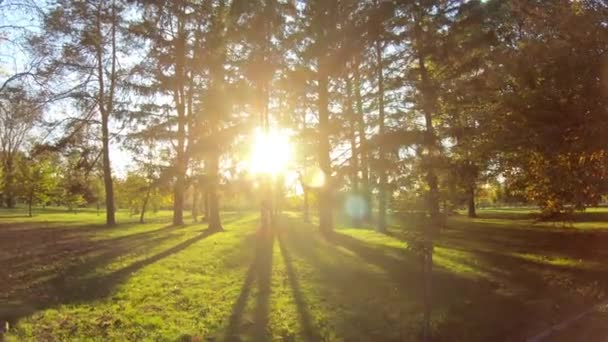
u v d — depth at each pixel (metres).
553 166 11.59
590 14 10.06
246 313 7.80
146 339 6.47
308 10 19.25
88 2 25.19
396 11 18.06
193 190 28.30
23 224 30.41
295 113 24.19
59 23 20.34
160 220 37.09
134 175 34.50
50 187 45.16
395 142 14.85
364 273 11.17
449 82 18.05
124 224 30.30
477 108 14.06
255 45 21.14
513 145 11.54
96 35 25.30
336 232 20.50
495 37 16.14
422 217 6.59
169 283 10.09
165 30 23.78
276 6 20.34
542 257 13.72
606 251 14.88
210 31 22.52
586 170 11.03
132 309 8.00
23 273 11.31
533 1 11.70
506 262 12.80
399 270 11.52
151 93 24.72
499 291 9.53
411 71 19.77
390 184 7.47
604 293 9.41
